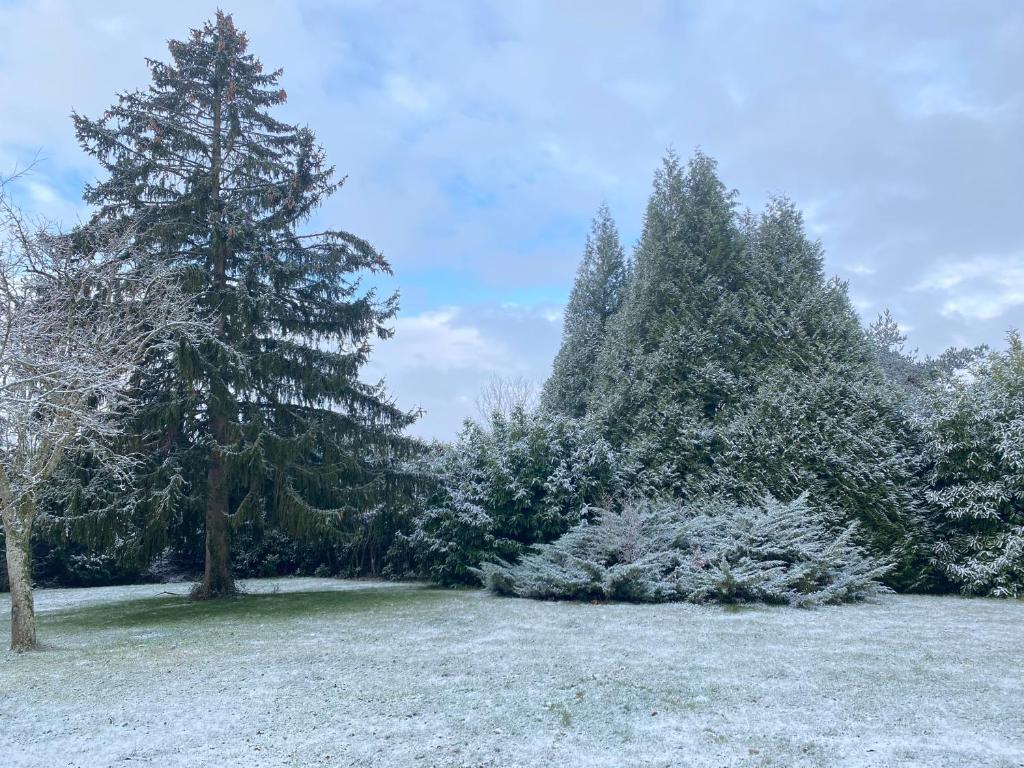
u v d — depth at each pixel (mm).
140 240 11117
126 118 11812
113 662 6547
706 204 15789
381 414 13281
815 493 12141
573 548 11492
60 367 7523
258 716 4570
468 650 6781
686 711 4555
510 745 3938
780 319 14117
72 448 8867
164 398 11273
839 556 10578
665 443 13883
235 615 10039
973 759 3607
